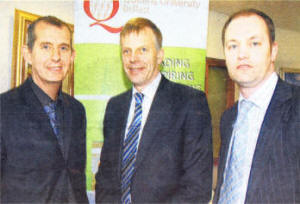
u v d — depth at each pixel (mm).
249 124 1014
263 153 951
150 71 1203
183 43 1316
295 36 1729
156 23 1300
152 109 1183
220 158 1114
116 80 1286
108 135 1240
